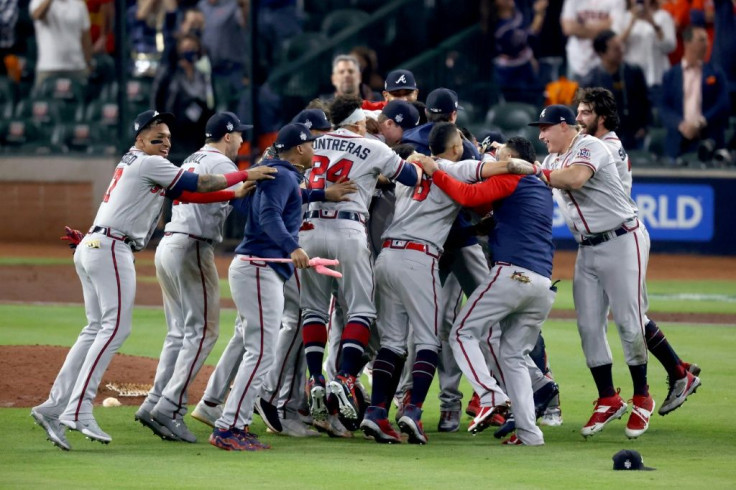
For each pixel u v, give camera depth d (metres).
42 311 51.84
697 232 78.00
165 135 28.52
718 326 50.28
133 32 85.44
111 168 81.00
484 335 30.25
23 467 25.42
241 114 76.56
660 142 78.69
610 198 30.22
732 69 79.88
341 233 30.11
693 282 66.62
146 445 28.53
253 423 32.62
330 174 30.31
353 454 27.66
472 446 29.05
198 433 30.53
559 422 32.16
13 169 82.12
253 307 28.14
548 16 80.06
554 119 30.50
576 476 24.88
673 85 78.31
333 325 33.22
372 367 32.12
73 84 85.81
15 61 87.31
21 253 76.06
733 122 80.50
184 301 29.67
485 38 79.25
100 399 34.00
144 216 28.34
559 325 50.59
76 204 81.62
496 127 78.62
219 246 76.50
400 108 32.88
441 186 29.08
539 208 29.44
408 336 32.22
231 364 29.59
